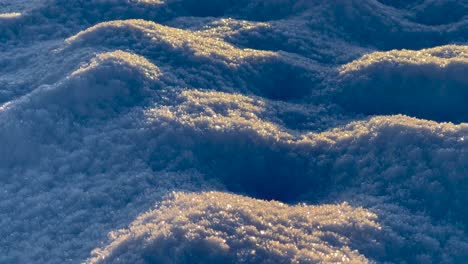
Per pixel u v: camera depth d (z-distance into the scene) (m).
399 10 52.81
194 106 32.97
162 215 23.53
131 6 51.72
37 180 29.23
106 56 37.16
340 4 50.41
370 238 22.98
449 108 34.75
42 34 49.44
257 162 29.94
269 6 51.97
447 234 24.00
